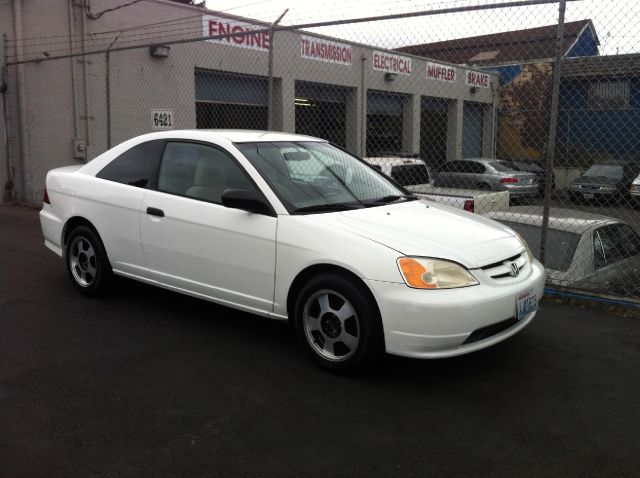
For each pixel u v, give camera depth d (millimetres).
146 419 3369
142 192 4984
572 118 17797
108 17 13094
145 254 4969
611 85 16781
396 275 3602
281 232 4078
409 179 9828
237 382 3857
